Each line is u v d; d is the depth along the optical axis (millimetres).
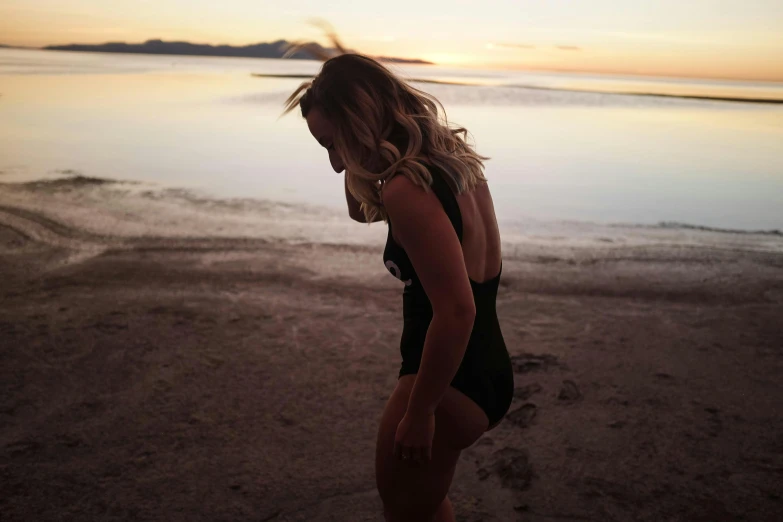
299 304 3822
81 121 13648
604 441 2439
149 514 1987
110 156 9578
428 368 1195
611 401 2740
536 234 5961
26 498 2047
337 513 2012
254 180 8344
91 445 2355
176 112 16234
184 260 4625
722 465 2289
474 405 1356
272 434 2461
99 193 6953
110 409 2611
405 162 1202
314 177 8750
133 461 2266
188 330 3404
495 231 1418
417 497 1391
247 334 3377
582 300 4000
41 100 17594
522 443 2430
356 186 1310
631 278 4461
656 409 2676
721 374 3000
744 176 9797
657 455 2348
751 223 6770
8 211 5906
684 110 24391
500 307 3855
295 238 5359
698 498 2105
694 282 4391
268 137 12672
